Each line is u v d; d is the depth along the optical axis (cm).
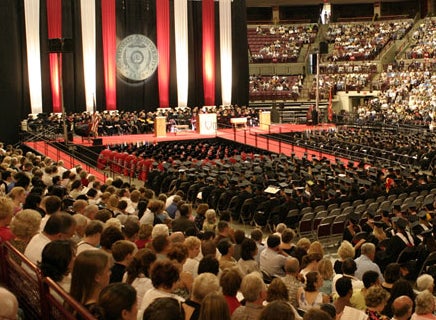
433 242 1204
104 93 3597
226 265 730
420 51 4675
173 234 767
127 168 2200
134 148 2603
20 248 613
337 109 4434
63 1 3344
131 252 587
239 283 546
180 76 3772
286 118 4100
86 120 3128
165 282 506
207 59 3875
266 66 4900
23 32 3212
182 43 3750
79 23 3416
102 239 630
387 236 1268
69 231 605
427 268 1061
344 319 606
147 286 564
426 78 4372
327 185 1867
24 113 3244
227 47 3925
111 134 3181
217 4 3888
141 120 3291
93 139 2664
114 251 585
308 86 4681
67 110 3428
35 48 3219
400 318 600
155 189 1981
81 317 421
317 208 1546
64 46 2453
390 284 771
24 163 1466
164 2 3672
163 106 3741
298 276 754
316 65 3703
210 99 3909
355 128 3397
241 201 1638
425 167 2486
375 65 4712
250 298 513
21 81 3228
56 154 2545
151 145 2680
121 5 3600
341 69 4744
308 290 688
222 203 1672
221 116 3559
